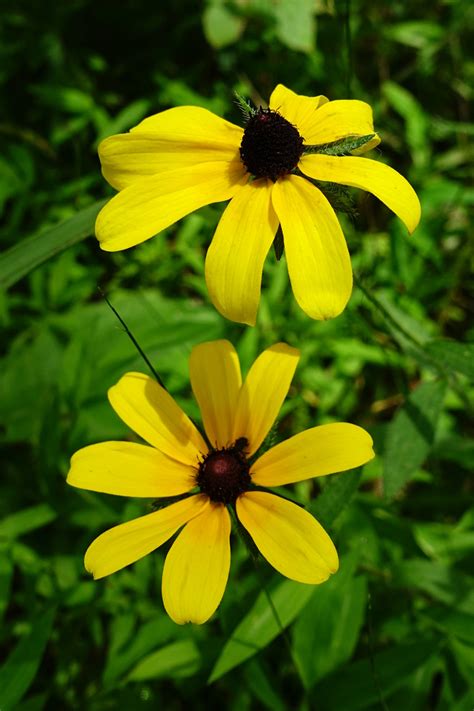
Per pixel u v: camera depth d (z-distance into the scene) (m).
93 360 0.42
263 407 0.31
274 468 0.30
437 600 0.37
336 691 0.33
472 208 0.51
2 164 0.48
